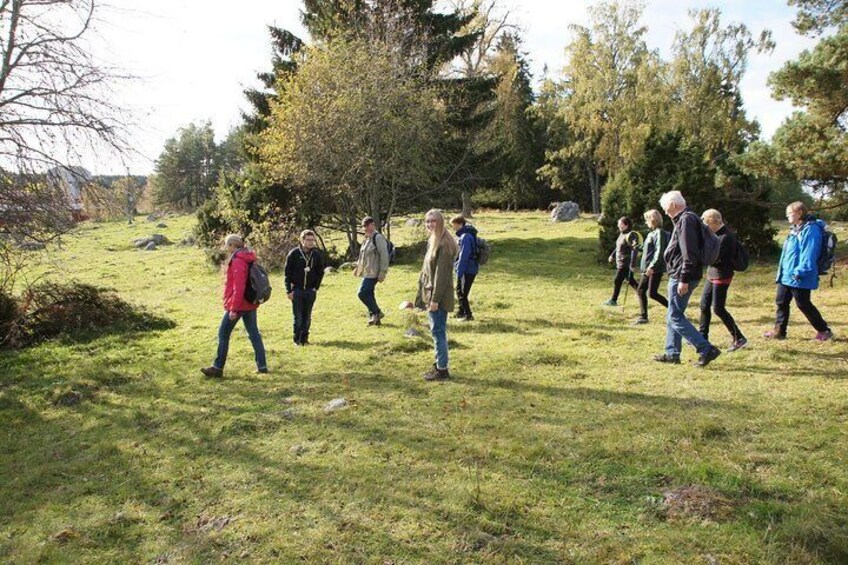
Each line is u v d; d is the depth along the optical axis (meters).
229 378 7.16
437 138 21.16
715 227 7.24
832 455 4.24
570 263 18.31
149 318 11.12
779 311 7.88
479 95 24.31
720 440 4.61
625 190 17.72
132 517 3.96
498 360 7.30
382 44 19.91
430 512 3.77
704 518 3.56
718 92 42.59
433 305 6.45
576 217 34.69
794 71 14.79
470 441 4.82
